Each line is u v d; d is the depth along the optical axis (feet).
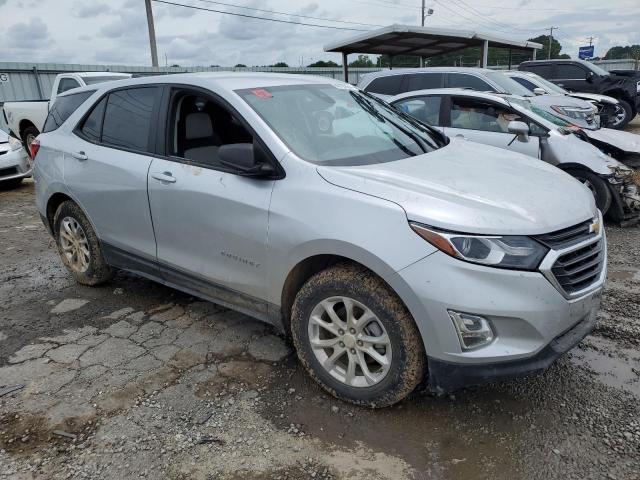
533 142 21.04
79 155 13.82
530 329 8.05
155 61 77.10
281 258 9.66
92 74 39.50
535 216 8.48
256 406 9.59
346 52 57.06
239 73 12.66
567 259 8.46
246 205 10.05
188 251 11.55
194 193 10.94
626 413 9.17
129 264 13.46
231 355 11.34
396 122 12.92
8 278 16.25
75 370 10.89
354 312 9.17
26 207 26.89
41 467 8.23
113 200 12.94
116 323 12.97
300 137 10.45
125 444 8.68
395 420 9.13
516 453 8.29
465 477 7.86
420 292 8.09
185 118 12.03
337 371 9.61
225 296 11.22
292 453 8.42
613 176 20.02
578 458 8.15
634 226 20.54
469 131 22.38
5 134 32.63
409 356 8.57
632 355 11.06
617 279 15.24
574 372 10.46
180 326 12.72
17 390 10.22
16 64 59.16
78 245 14.97
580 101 30.37
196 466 8.19
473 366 8.20
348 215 8.77
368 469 8.05
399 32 47.80
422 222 8.19
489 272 7.91
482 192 9.02
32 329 12.77
